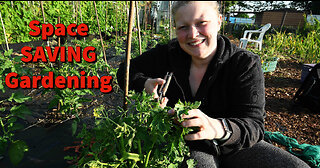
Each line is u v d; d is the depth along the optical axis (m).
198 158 1.11
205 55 1.08
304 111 2.90
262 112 1.13
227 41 1.15
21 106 1.28
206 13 0.97
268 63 4.48
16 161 0.96
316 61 5.55
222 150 1.12
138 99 0.93
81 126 1.98
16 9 4.66
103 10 7.42
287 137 2.17
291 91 3.65
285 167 1.06
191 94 1.26
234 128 0.96
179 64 1.23
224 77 1.14
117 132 0.84
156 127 0.86
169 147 0.94
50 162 1.48
